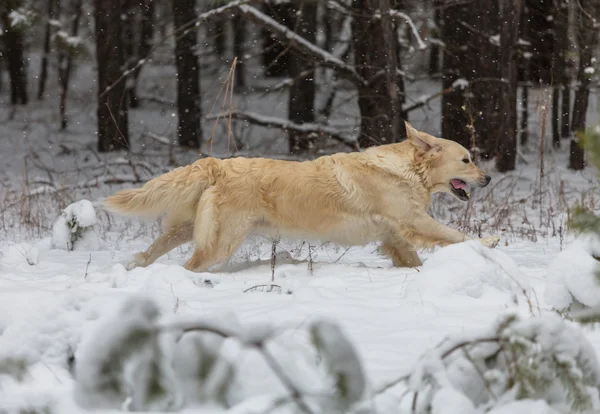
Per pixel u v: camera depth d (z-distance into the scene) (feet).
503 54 72.23
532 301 24.63
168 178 32.63
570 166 75.25
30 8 77.97
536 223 51.47
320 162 33.78
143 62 68.13
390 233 34.40
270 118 80.12
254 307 24.23
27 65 144.15
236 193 32.42
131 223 52.70
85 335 16.19
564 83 82.23
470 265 25.84
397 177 33.91
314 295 25.72
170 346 11.66
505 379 13.74
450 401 12.67
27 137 109.09
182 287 27.40
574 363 13.48
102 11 90.48
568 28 76.95
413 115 107.45
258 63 156.97
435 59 122.11
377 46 66.18
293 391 11.65
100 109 92.38
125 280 28.02
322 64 69.46
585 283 19.54
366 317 22.86
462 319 22.43
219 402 11.60
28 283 28.43
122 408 11.96
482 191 67.00
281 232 33.24
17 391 15.35
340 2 72.02
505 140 73.92
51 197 61.72
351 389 11.38
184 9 93.86
